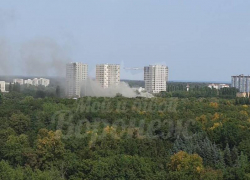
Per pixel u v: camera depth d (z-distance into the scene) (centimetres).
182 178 10869
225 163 13488
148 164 12056
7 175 10669
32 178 10538
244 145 14062
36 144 13438
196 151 13625
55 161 12594
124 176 11519
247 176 11175
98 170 11500
